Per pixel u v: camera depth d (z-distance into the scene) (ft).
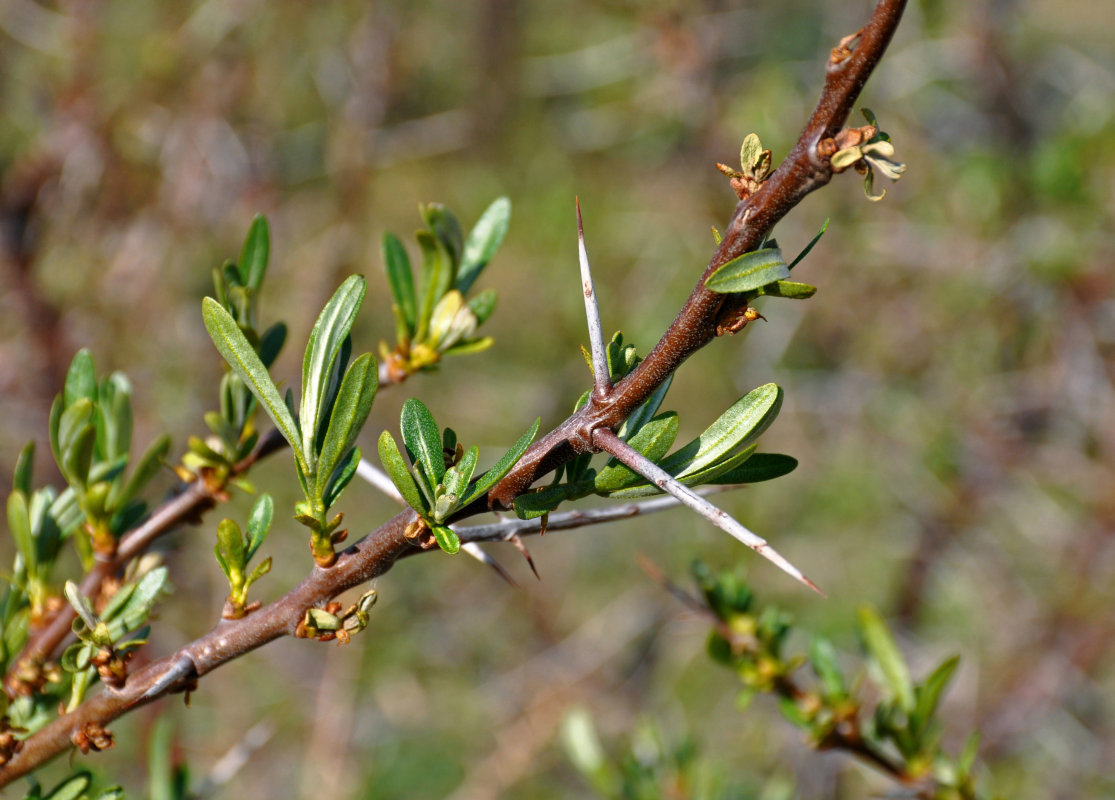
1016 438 5.89
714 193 6.33
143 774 4.45
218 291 1.87
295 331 5.74
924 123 6.18
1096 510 5.51
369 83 6.07
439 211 1.96
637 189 7.16
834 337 6.57
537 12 7.38
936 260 5.90
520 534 1.81
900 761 2.33
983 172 5.76
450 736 5.91
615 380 1.75
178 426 5.31
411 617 6.26
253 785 5.33
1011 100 5.91
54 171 5.25
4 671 1.92
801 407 6.50
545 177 7.47
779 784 2.71
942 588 5.84
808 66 6.48
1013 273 5.76
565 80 7.20
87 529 1.95
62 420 1.90
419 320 1.98
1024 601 5.58
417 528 1.73
